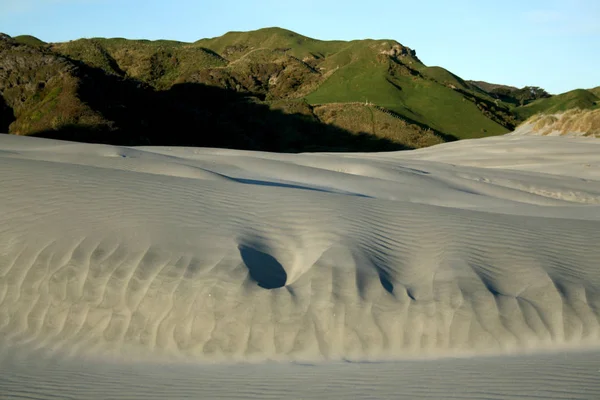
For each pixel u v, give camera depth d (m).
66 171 11.98
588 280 8.35
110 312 8.05
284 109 70.50
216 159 20.83
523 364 6.45
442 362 6.82
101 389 6.21
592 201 19.77
